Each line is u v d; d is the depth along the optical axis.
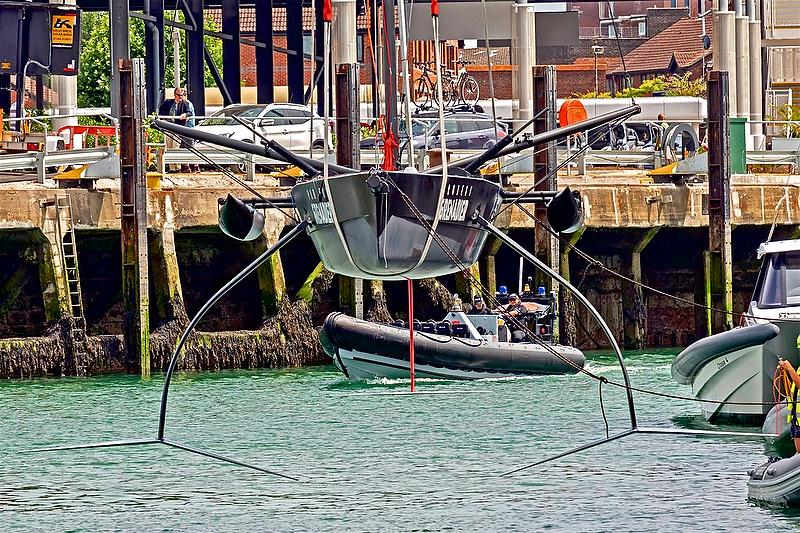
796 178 120.56
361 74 179.12
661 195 116.19
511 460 70.00
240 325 110.19
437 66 68.25
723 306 113.94
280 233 106.75
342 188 67.62
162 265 103.81
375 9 78.88
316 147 116.88
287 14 156.62
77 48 110.94
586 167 128.75
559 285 112.69
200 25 138.00
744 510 59.00
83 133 117.38
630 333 119.62
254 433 77.94
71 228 101.44
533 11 131.88
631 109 72.56
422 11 140.88
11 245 103.25
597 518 58.38
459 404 87.50
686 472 66.31
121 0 111.94
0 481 66.50
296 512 60.22
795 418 59.72
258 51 151.62
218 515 59.84
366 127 123.88
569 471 67.19
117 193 103.00
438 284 111.75
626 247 119.06
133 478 67.00
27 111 134.50
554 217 73.12
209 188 105.31
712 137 113.69
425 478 66.25
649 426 78.25
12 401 89.62
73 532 57.53
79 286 102.31
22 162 102.50
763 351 72.69
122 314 107.62
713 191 113.69
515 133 71.44
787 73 178.75
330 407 86.50
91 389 94.62
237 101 147.38
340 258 69.62
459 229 69.38
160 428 65.44
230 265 109.56
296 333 106.94
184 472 68.25
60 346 100.62
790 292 76.06
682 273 121.44
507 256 118.00
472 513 59.62
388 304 112.81
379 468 68.56
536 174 110.94
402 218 67.75
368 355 96.44
